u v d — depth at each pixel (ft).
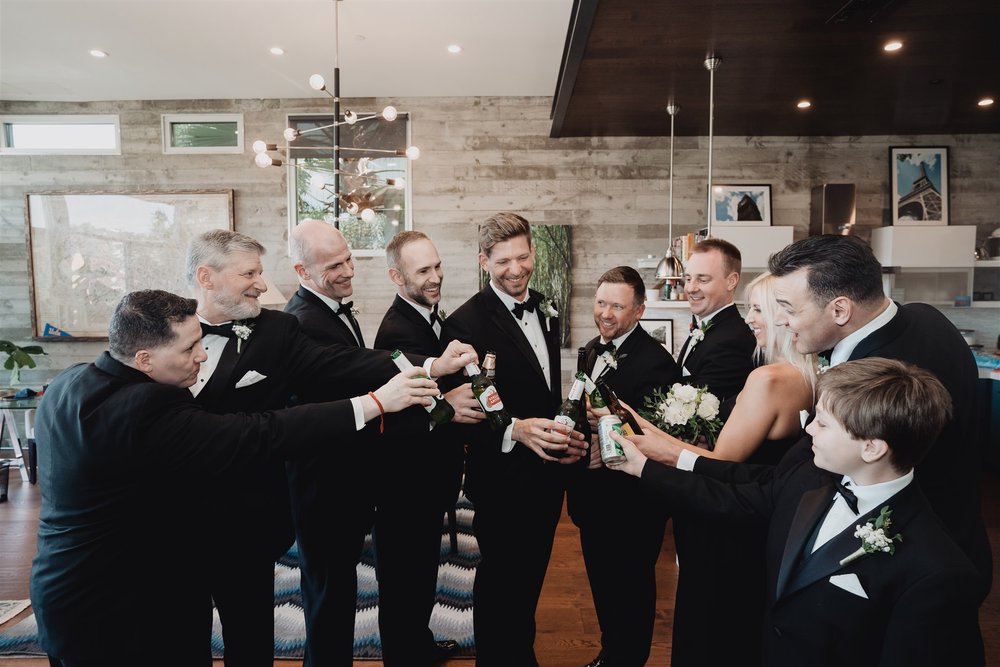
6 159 18.17
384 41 14.40
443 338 6.08
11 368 15.96
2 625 8.22
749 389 4.83
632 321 6.46
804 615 3.47
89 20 13.37
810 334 4.06
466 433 5.74
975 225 16.74
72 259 18.24
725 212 17.65
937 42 10.32
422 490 6.19
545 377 6.20
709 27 9.63
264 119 18.19
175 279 18.26
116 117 18.16
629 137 17.88
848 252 3.82
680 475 4.49
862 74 12.04
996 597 8.77
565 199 18.10
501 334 5.80
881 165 17.57
